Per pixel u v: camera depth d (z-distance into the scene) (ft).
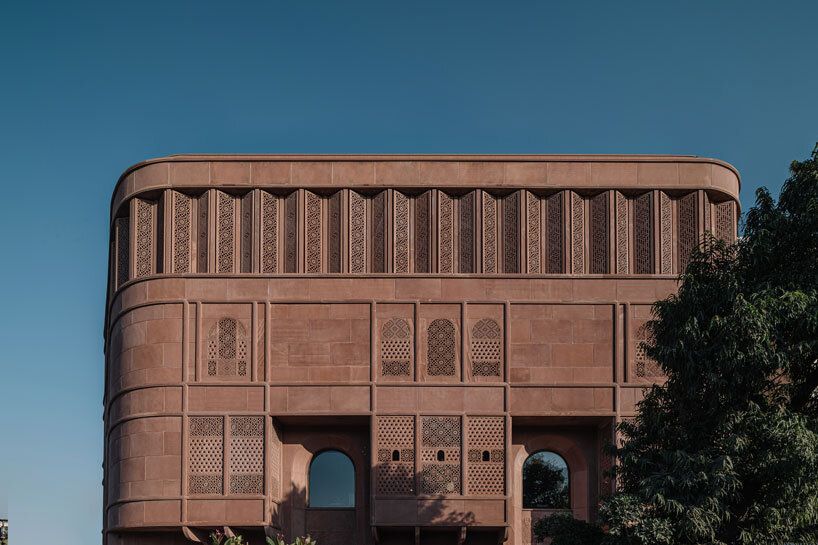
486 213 79.82
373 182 79.46
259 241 79.05
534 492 81.46
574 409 76.64
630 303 78.02
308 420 78.48
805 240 55.57
